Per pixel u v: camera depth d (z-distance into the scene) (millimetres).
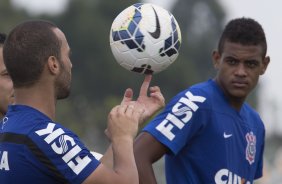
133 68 15008
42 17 126250
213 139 16359
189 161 16328
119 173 13023
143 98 14641
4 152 13070
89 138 76375
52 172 12859
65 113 79938
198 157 16297
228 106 16672
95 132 79688
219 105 16531
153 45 14828
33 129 13039
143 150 15859
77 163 12891
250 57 16516
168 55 15000
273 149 74938
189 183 16266
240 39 16516
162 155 16062
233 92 16562
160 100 14570
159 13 15016
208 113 16328
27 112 13250
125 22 14953
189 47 152875
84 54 121750
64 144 12922
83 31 121938
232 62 16594
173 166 16453
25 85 13352
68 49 13641
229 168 16531
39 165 12867
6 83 16156
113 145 13336
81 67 120938
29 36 13281
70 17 125250
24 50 13242
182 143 16000
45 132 12984
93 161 12992
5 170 13016
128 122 13430
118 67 118438
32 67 13250
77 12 125250
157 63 14945
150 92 14625
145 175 15711
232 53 16547
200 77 154375
